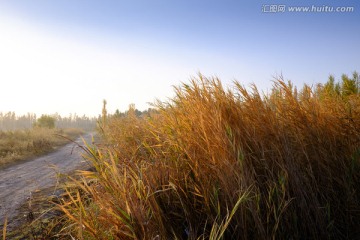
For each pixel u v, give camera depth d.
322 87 3.87
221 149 2.17
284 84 3.12
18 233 2.93
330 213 2.31
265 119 2.71
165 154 2.71
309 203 2.20
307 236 2.10
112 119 5.14
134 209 1.72
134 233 1.63
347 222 2.23
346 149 2.83
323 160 2.67
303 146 2.69
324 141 2.77
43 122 40.94
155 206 1.93
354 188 2.50
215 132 2.31
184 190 2.24
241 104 2.91
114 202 1.88
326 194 2.38
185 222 2.07
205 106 2.65
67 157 11.84
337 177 2.55
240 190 1.89
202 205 2.05
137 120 4.41
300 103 3.16
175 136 2.61
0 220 3.55
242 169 2.04
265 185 2.24
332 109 3.44
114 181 2.03
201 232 1.98
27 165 9.84
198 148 2.38
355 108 3.48
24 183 6.34
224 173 2.06
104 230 1.88
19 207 4.07
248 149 2.50
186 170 2.37
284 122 2.91
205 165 2.27
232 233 1.93
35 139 19.02
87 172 2.25
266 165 2.30
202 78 2.96
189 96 2.87
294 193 2.17
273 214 2.06
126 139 3.61
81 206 1.90
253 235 1.90
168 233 1.93
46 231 2.68
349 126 2.97
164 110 3.11
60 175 2.28
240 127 2.61
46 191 4.87
